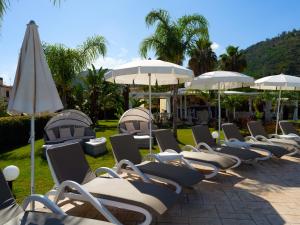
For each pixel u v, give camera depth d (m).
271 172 7.40
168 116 23.97
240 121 19.59
